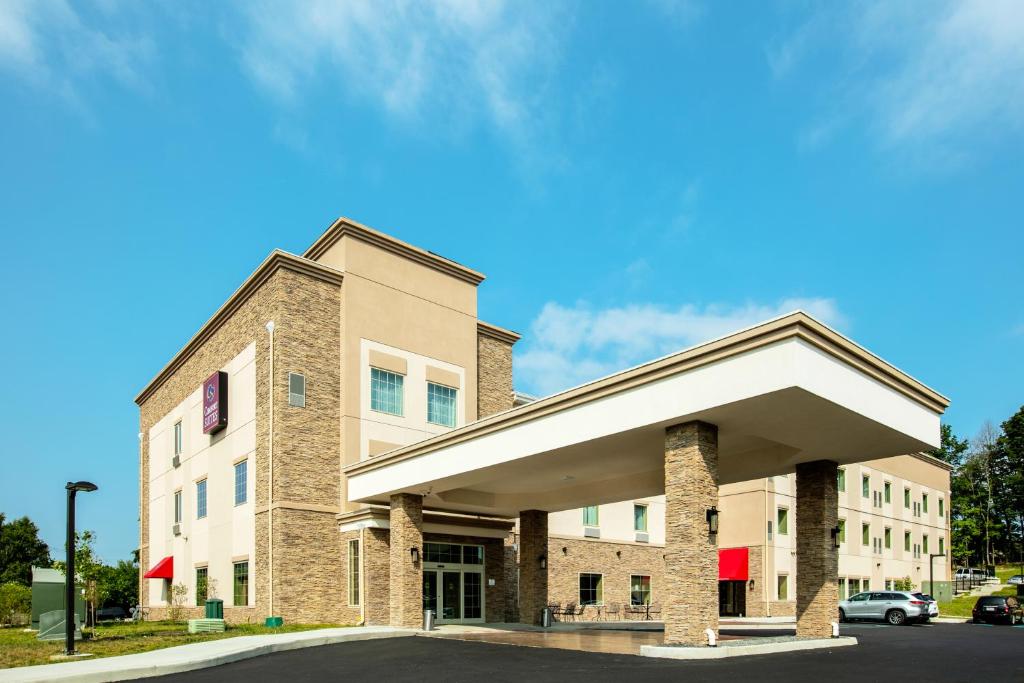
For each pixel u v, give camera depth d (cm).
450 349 3481
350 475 2850
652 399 1742
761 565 4306
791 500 4616
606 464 2212
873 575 4962
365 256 3212
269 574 2758
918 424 1900
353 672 1476
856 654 1695
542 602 2922
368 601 2664
